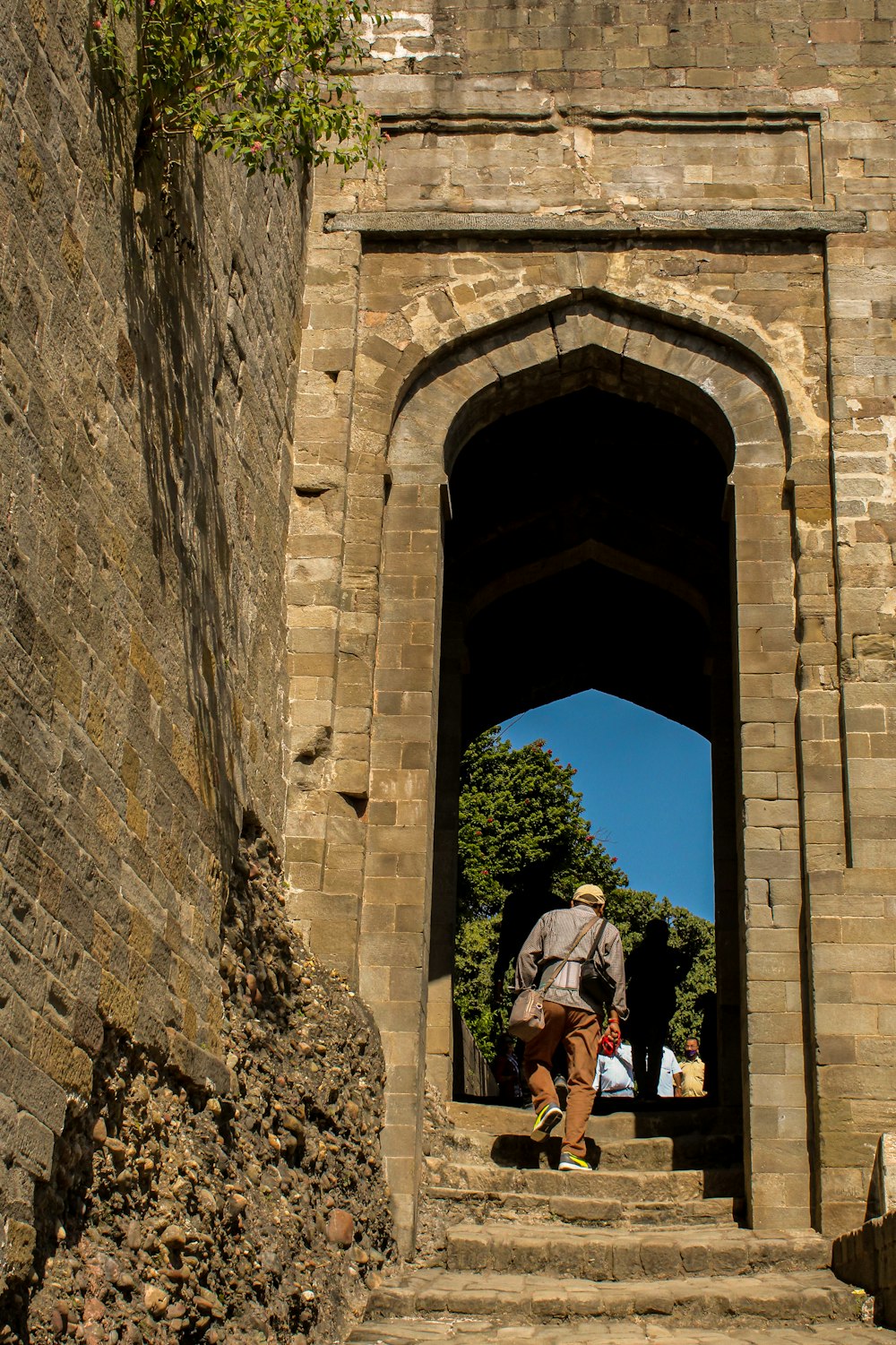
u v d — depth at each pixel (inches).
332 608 459.2
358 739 448.1
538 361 501.4
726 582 633.6
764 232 502.3
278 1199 333.4
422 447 489.7
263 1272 305.0
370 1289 348.2
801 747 442.6
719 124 518.3
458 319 501.0
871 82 521.3
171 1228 274.7
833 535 465.1
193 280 355.3
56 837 249.9
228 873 365.4
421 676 459.5
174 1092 305.6
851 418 476.1
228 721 375.2
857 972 414.0
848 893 422.0
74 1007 253.0
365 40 532.4
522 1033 439.5
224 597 378.0
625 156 517.0
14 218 244.7
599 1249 373.1
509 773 1181.1
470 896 1117.1
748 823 438.6
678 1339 314.5
